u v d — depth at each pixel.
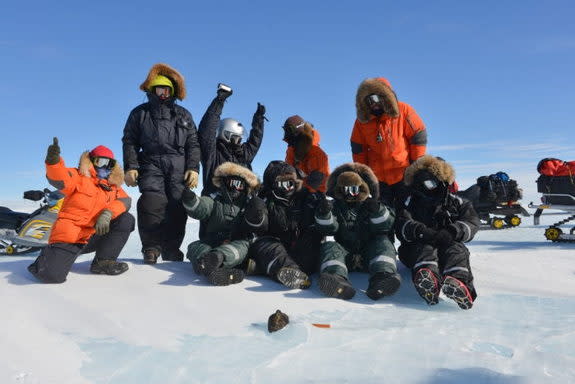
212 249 4.13
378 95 4.74
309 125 5.35
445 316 3.14
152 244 4.70
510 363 2.29
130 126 4.75
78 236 3.86
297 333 2.74
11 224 7.48
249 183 4.30
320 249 4.02
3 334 2.68
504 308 3.35
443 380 2.10
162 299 3.38
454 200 4.02
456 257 3.59
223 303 3.33
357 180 4.05
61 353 2.47
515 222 9.68
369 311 3.26
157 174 4.75
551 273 4.58
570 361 2.31
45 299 3.32
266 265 3.90
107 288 3.61
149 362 2.36
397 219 4.00
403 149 4.87
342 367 2.26
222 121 5.18
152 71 4.69
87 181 3.90
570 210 7.12
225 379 2.15
